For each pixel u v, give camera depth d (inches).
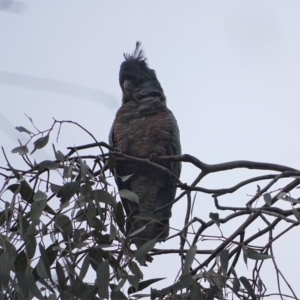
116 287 287.6
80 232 294.8
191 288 284.0
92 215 299.6
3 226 302.0
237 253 323.3
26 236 285.1
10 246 283.3
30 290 281.1
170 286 286.7
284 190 339.3
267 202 319.0
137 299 289.7
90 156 352.2
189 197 376.5
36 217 288.5
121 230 312.5
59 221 293.3
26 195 308.3
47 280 293.6
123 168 561.3
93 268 301.1
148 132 563.8
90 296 278.2
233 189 365.1
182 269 302.5
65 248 295.4
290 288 291.4
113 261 297.1
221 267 292.0
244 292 297.1
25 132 320.8
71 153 345.4
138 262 302.2
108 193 306.3
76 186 302.2
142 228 305.1
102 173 316.8
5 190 308.8
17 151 318.3
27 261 285.0
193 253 290.7
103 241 299.3
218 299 293.6
